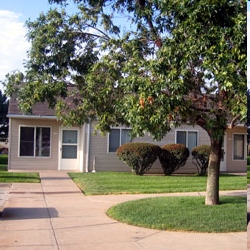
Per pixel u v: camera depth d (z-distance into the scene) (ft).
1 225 28.43
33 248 23.06
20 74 33.24
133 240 24.67
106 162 68.90
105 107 32.99
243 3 23.89
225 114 27.61
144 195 42.11
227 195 39.93
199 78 26.37
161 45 29.73
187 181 54.39
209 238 24.97
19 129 69.36
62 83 32.50
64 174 62.44
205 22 24.20
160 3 26.89
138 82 25.08
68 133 70.90
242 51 23.11
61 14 34.01
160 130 26.48
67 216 31.48
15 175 58.49
